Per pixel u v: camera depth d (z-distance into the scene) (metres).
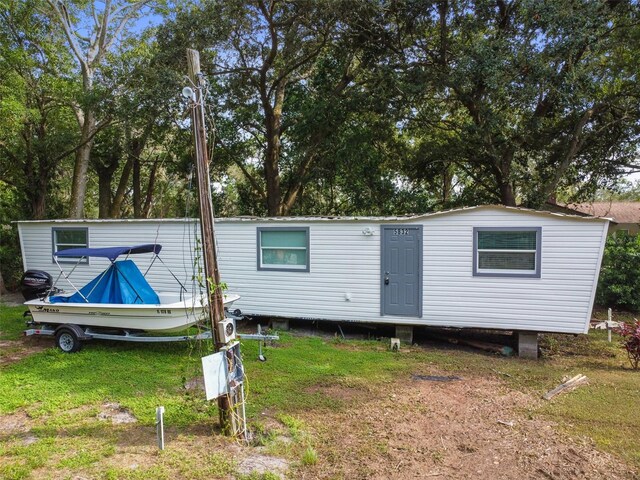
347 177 16.27
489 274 7.75
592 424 4.75
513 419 4.86
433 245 8.06
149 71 13.05
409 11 12.34
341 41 14.05
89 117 15.52
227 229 9.47
